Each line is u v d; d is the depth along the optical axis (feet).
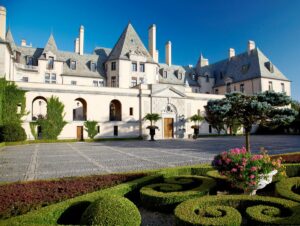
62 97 124.16
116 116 147.64
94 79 159.33
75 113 167.12
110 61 159.22
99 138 129.29
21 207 18.58
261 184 23.76
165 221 20.86
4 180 34.86
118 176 29.30
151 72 163.73
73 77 153.99
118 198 16.02
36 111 154.30
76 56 163.94
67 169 43.39
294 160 40.29
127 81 155.74
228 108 42.01
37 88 118.83
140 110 140.97
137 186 26.32
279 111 42.27
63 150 77.20
